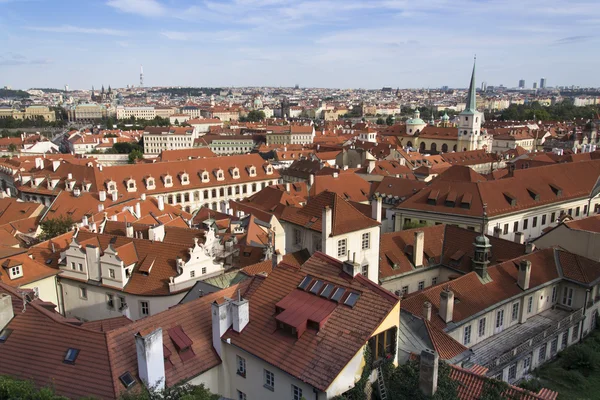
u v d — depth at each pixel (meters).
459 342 51.00
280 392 35.06
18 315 40.56
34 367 36.03
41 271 69.19
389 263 69.62
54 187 135.62
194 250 66.38
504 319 60.03
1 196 127.12
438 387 34.38
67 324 38.38
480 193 93.38
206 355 38.16
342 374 32.59
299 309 37.56
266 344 36.50
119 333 36.47
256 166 159.00
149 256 68.12
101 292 68.06
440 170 153.88
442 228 76.00
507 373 53.84
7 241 84.38
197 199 146.38
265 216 90.31
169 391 32.62
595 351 60.41
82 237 72.31
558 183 103.50
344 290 37.75
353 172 134.25
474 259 61.00
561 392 53.56
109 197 111.69
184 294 64.88
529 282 62.31
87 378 34.12
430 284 72.62
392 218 105.56
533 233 98.38
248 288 42.94
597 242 69.44
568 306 66.12
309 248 63.34
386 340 35.56
